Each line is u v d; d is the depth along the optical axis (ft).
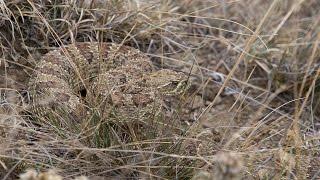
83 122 15.38
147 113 17.10
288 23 22.74
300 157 15.53
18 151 14.34
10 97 16.47
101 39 19.35
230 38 22.35
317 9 23.98
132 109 16.94
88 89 17.04
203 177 12.97
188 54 20.68
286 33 22.02
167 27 20.93
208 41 21.50
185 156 14.11
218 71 20.75
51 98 16.44
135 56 19.39
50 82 17.21
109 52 19.31
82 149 14.14
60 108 16.29
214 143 16.10
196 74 20.13
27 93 17.29
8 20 18.54
